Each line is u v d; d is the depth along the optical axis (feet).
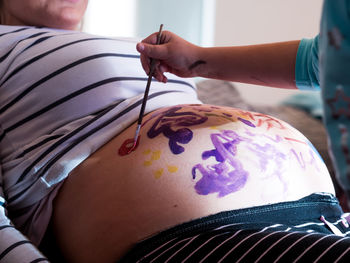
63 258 2.83
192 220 2.37
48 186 2.80
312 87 2.81
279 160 2.68
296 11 9.17
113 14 8.80
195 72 3.11
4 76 3.21
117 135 2.94
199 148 2.60
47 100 3.06
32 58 3.18
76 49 3.18
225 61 2.98
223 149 2.60
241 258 2.07
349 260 1.88
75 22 4.00
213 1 9.60
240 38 9.58
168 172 2.51
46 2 3.82
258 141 2.73
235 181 2.50
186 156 2.56
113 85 3.11
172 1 9.34
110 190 2.58
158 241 2.36
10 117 3.15
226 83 6.12
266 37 9.43
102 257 2.51
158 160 2.57
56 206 2.84
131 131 2.87
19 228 2.98
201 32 9.63
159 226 2.40
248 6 9.44
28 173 2.86
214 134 2.67
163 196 2.45
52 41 3.26
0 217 2.66
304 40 2.83
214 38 9.68
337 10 1.58
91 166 2.77
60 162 2.80
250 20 9.47
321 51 1.72
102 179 2.65
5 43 3.30
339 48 1.59
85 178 2.74
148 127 2.80
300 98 7.52
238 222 2.41
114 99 3.08
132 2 8.96
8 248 2.44
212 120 2.80
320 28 1.73
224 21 9.62
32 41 3.27
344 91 1.61
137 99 3.09
